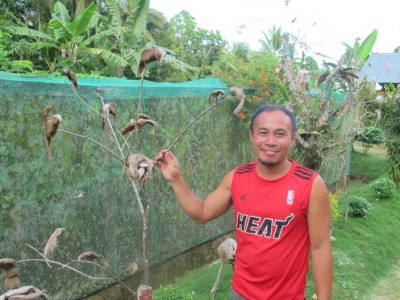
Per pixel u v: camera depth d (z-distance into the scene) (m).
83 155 3.52
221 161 5.49
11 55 8.03
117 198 3.91
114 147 3.81
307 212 1.78
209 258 5.41
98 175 3.68
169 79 12.30
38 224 3.20
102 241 3.76
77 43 9.02
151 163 1.74
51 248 1.66
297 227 1.79
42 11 15.05
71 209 3.46
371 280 5.13
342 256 5.46
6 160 2.94
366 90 6.00
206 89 5.12
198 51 21.83
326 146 5.31
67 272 3.46
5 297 1.43
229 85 5.60
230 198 2.04
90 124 3.55
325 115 5.20
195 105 4.93
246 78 5.68
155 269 4.46
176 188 1.94
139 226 4.18
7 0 12.41
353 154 13.91
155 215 4.40
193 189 4.98
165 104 4.43
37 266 3.21
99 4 14.85
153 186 4.36
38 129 3.14
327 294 1.79
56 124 1.60
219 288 4.45
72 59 8.16
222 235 5.68
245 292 1.92
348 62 5.52
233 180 1.98
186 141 4.81
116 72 10.59
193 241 5.05
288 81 5.20
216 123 5.34
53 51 9.08
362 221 6.93
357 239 6.20
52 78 3.41
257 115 1.83
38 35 8.40
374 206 7.96
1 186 2.92
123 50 10.30
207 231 5.31
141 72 1.70
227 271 4.92
